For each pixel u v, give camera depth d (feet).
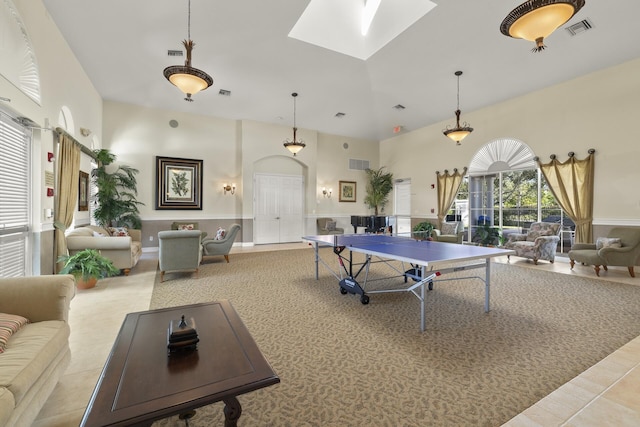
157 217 26.11
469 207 27.09
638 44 16.33
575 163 20.01
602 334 9.14
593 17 14.57
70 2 13.51
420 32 16.52
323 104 25.99
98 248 15.70
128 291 13.71
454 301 12.32
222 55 18.40
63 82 15.23
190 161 27.22
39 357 5.08
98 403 3.48
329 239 15.52
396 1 16.62
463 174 27.27
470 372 7.11
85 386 6.60
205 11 14.65
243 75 20.92
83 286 13.84
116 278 16.11
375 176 35.65
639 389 6.39
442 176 29.27
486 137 25.50
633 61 17.75
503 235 23.11
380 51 18.35
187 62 13.51
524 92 22.52
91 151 19.25
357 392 6.38
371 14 18.26
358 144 36.24
